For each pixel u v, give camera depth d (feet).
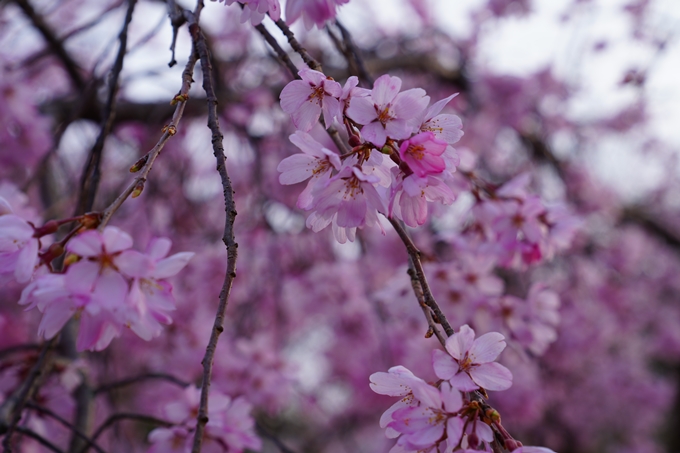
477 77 17.61
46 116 12.16
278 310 13.19
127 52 6.67
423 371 10.69
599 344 19.21
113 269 3.64
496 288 8.15
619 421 22.18
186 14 5.05
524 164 19.58
